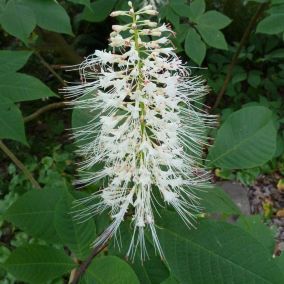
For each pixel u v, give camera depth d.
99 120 0.32
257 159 0.31
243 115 0.32
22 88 0.33
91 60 0.32
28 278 0.29
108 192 0.30
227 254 0.27
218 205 0.31
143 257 0.30
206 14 0.55
